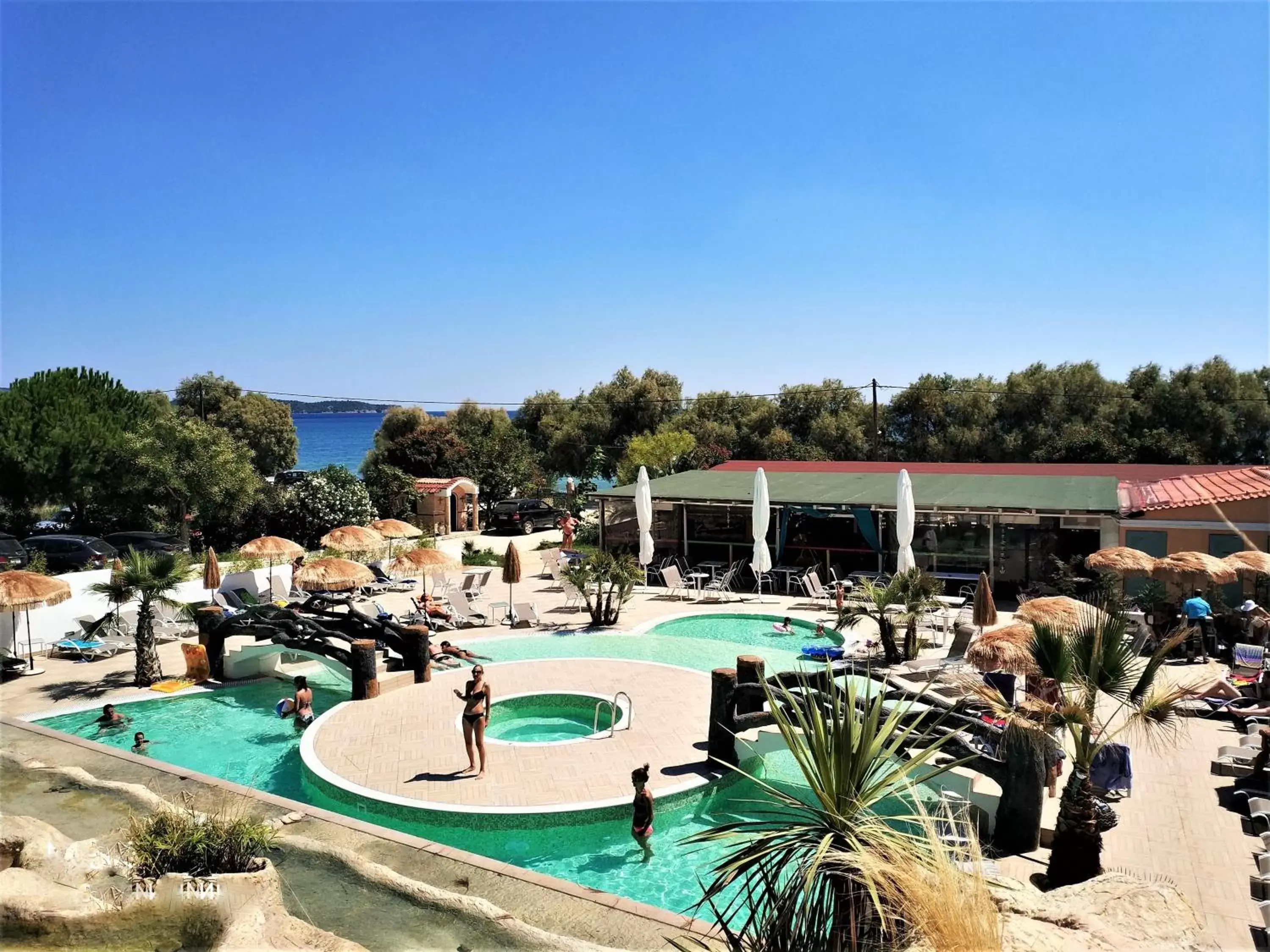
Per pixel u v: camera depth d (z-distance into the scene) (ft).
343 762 38.88
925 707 34.37
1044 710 27.30
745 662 38.96
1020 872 27.78
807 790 37.17
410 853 28.02
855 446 159.33
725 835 17.46
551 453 191.72
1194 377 116.88
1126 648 26.58
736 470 109.40
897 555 69.10
